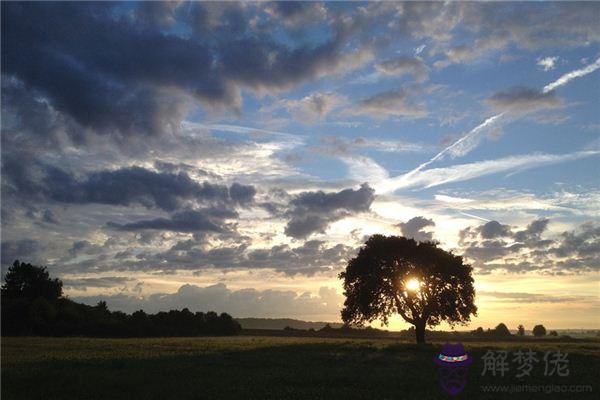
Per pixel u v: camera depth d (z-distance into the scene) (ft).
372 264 200.44
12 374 85.87
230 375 88.28
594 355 128.36
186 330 362.53
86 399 67.15
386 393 72.23
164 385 76.43
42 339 199.41
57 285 328.29
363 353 133.18
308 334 423.64
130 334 304.91
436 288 199.93
